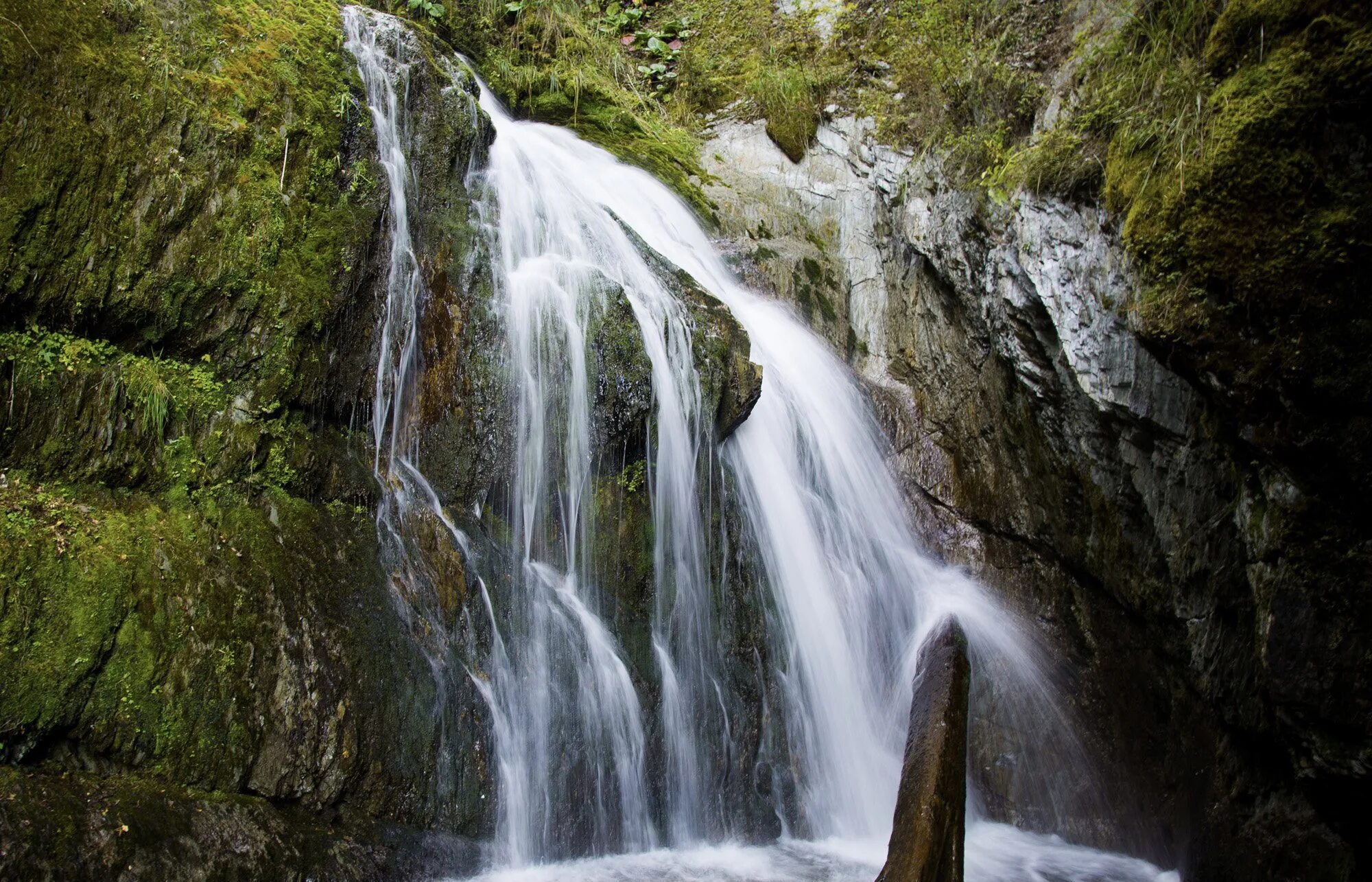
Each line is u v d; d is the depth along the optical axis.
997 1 6.05
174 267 3.81
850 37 7.94
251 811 3.41
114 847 2.99
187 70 4.04
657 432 5.18
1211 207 3.55
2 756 2.99
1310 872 3.67
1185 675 4.82
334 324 4.26
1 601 3.07
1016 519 6.09
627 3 9.06
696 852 4.64
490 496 4.68
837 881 4.43
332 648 3.77
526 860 4.14
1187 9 4.02
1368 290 3.12
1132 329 4.02
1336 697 3.35
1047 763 5.70
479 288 4.86
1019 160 5.23
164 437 3.73
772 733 5.22
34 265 3.45
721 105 8.16
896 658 6.01
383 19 5.21
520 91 7.37
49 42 3.58
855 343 7.21
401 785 3.82
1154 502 4.68
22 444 3.38
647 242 6.18
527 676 4.38
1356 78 3.09
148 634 3.35
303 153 4.32
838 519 6.15
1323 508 3.37
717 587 5.30
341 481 4.17
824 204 7.47
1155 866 5.08
